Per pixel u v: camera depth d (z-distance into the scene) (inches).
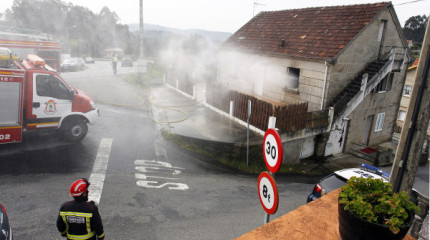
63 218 152.1
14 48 683.4
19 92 327.3
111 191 282.2
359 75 579.2
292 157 527.8
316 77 547.5
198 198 295.4
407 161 137.6
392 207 95.1
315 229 115.0
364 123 645.9
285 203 320.8
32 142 381.7
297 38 628.1
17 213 228.2
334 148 602.5
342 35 557.0
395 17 590.6
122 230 220.7
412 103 133.1
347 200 101.7
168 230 227.5
